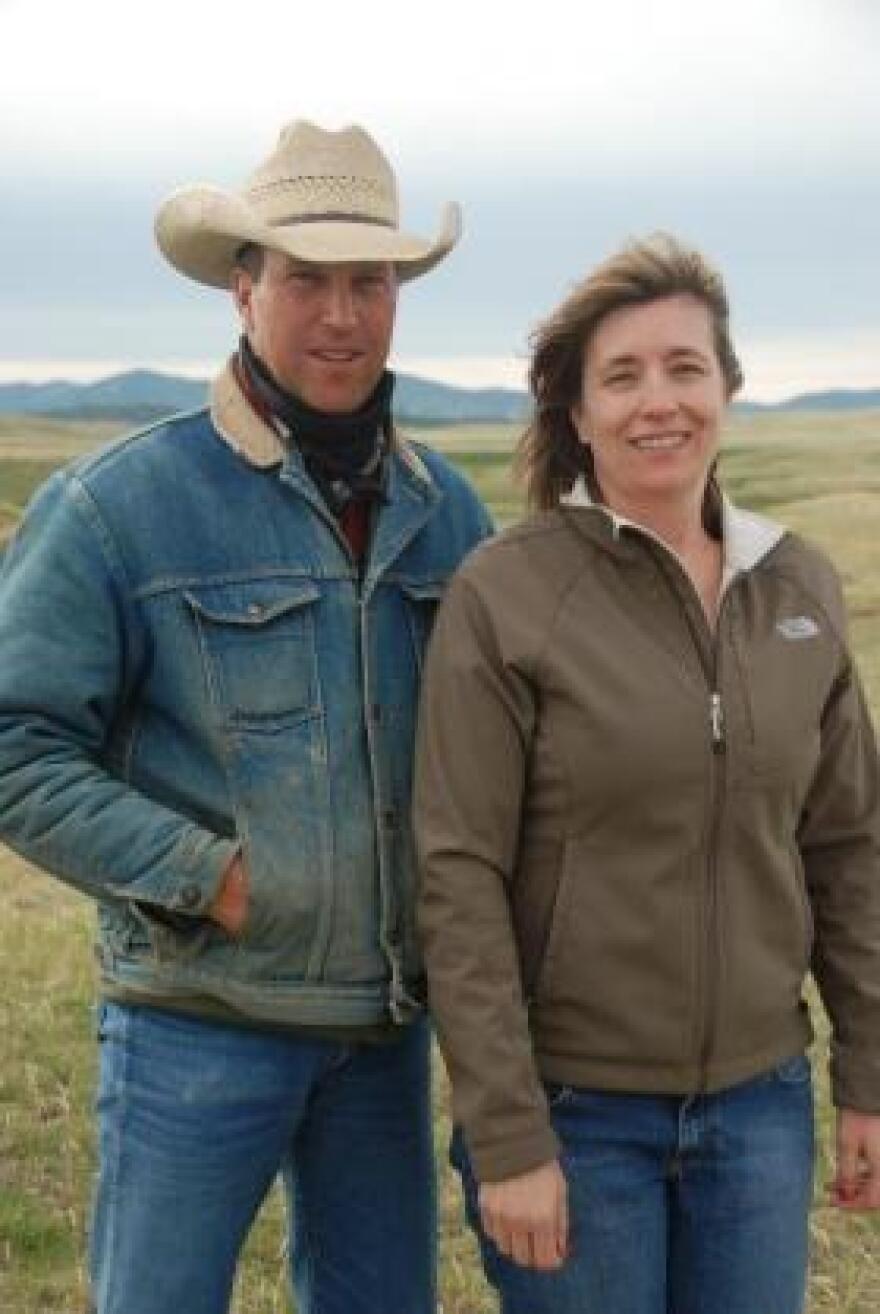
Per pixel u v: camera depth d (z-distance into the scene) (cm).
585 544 401
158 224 445
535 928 402
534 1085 390
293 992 414
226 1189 421
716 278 409
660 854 391
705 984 394
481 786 393
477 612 397
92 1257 435
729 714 391
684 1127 401
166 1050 420
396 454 438
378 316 423
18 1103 798
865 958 427
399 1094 450
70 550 407
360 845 417
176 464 417
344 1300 461
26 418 13025
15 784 402
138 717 422
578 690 387
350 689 419
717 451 412
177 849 398
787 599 408
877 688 2206
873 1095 425
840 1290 627
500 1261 411
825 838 429
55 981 988
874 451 9806
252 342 428
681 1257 413
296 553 418
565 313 411
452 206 429
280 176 430
